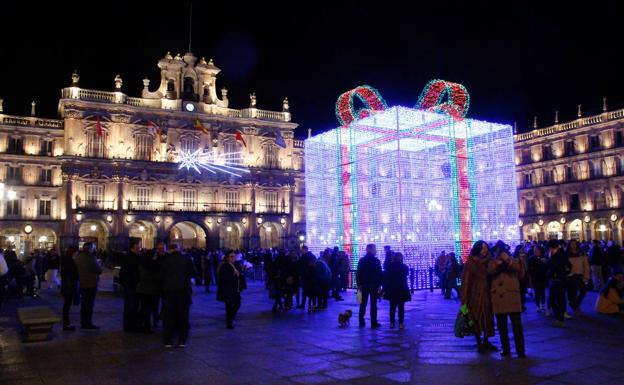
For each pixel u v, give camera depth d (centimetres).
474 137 2909
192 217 6669
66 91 6353
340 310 2083
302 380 1023
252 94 7325
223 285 1666
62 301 2600
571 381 984
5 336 1552
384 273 1647
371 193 2734
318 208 3128
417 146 2933
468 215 2797
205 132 6644
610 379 994
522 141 7575
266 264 3114
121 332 1602
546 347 1284
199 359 1210
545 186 7219
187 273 1393
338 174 2936
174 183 6694
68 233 6103
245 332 1583
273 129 7369
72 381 1034
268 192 7275
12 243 6550
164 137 6681
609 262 2497
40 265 3369
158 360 1206
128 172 6456
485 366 1106
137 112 6581
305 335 1510
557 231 7100
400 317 1609
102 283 3788
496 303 1195
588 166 6725
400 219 2452
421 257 2752
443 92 2681
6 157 6519
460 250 2719
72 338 1498
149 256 1616
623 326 1576
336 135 2966
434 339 1415
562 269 1611
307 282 2048
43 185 6669
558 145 7131
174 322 1449
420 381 1001
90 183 6300
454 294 2586
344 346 1340
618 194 6378
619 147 6347
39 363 1188
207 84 7088
